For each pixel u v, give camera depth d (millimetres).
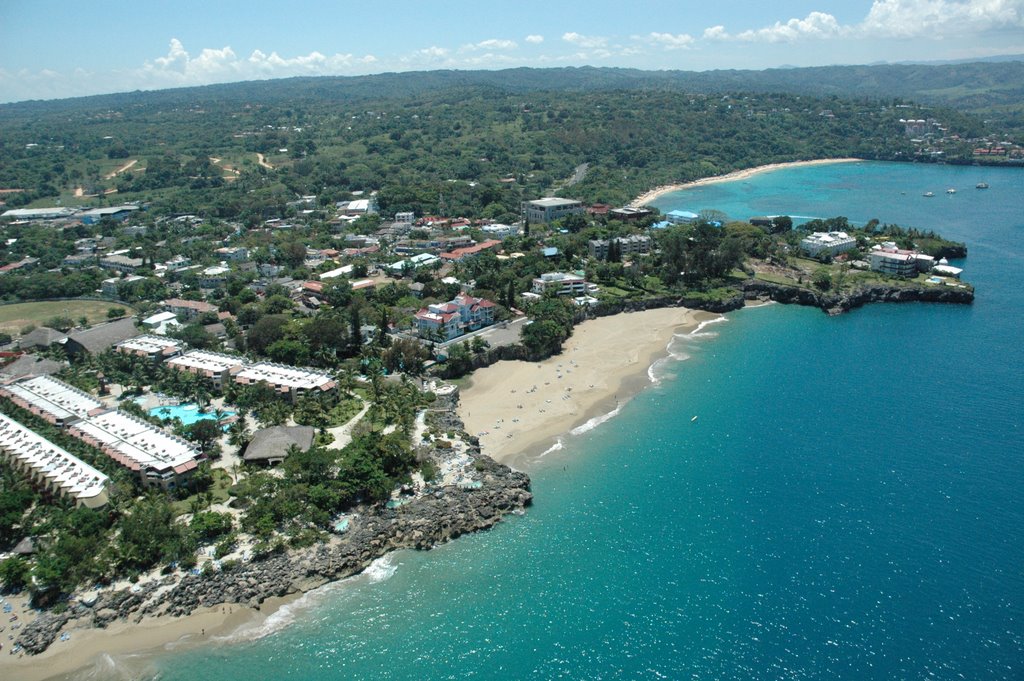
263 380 187500
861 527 136750
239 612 118500
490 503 143625
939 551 129250
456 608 120250
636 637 113375
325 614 119000
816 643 110312
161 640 113312
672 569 127500
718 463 161125
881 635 111188
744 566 127562
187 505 140625
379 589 124438
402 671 108062
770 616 116062
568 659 109688
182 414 178000
